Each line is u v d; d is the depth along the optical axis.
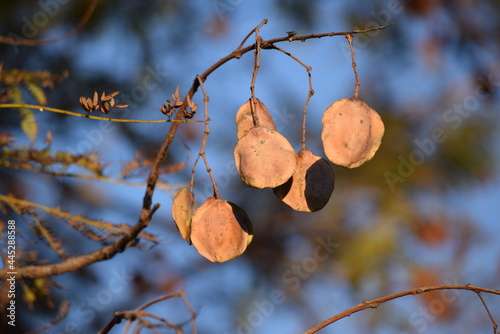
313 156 1.66
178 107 1.72
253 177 1.63
